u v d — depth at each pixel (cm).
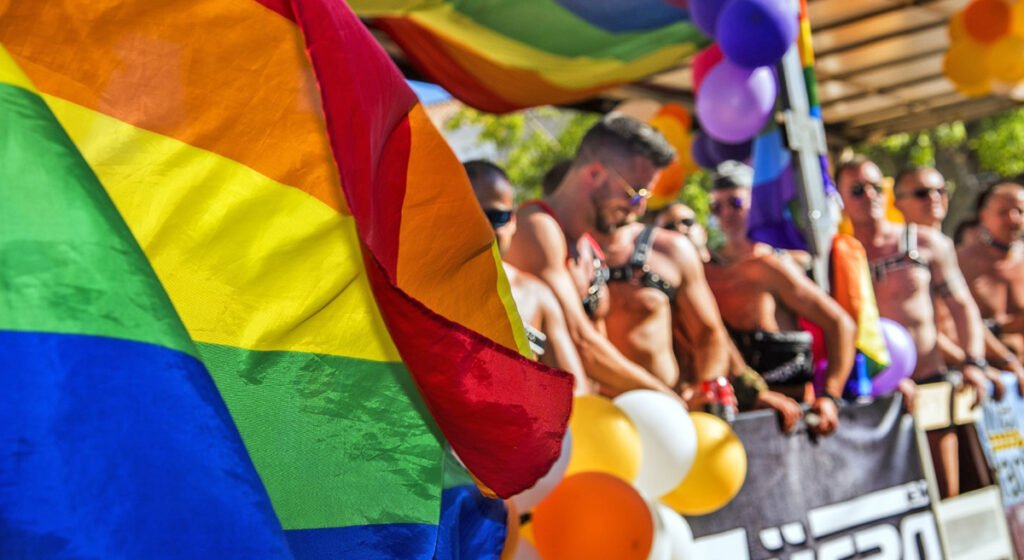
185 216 138
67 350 94
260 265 142
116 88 134
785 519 310
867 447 350
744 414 309
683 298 323
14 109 100
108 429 94
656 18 335
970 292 596
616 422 238
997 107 709
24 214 97
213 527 96
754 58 322
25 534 88
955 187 1226
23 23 129
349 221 147
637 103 591
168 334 100
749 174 386
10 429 90
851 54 584
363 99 133
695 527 281
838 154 777
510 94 375
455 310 157
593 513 215
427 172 151
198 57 138
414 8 308
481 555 163
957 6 514
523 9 318
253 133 142
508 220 257
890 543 349
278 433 140
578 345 276
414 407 151
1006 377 482
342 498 142
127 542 92
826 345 368
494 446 148
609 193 300
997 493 435
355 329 150
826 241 398
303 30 126
